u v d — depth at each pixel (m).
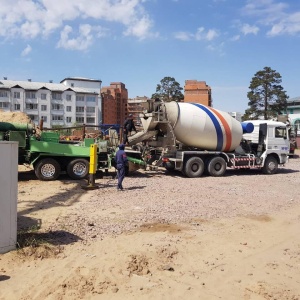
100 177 15.76
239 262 6.13
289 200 11.62
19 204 9.92
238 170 21.14
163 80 81.25
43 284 4.92
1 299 4.48
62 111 96.06
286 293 5.01
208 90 86.12
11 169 5.82
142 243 6.77
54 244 6.49
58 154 14.46
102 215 8.83
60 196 11.16
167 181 15.36
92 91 101.56
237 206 10.43
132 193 11.98
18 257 5.68
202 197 11.65
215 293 4.95
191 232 7.68
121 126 17.83
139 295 4.77
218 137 17.86
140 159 16.92
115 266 5.60
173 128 17.36
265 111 57.78
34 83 97.00
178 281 5.26
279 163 19.84
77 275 5.21
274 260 6.30
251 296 4.89
